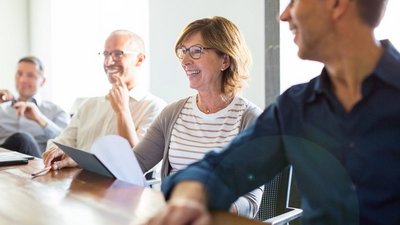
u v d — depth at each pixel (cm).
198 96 169
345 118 81
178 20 316
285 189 135
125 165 124
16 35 556
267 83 245
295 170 92
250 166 92
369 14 76
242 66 166
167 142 169
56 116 346
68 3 488
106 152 117
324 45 78
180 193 74
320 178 85
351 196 80
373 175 77
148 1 352
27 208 88
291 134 90
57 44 504
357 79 79
